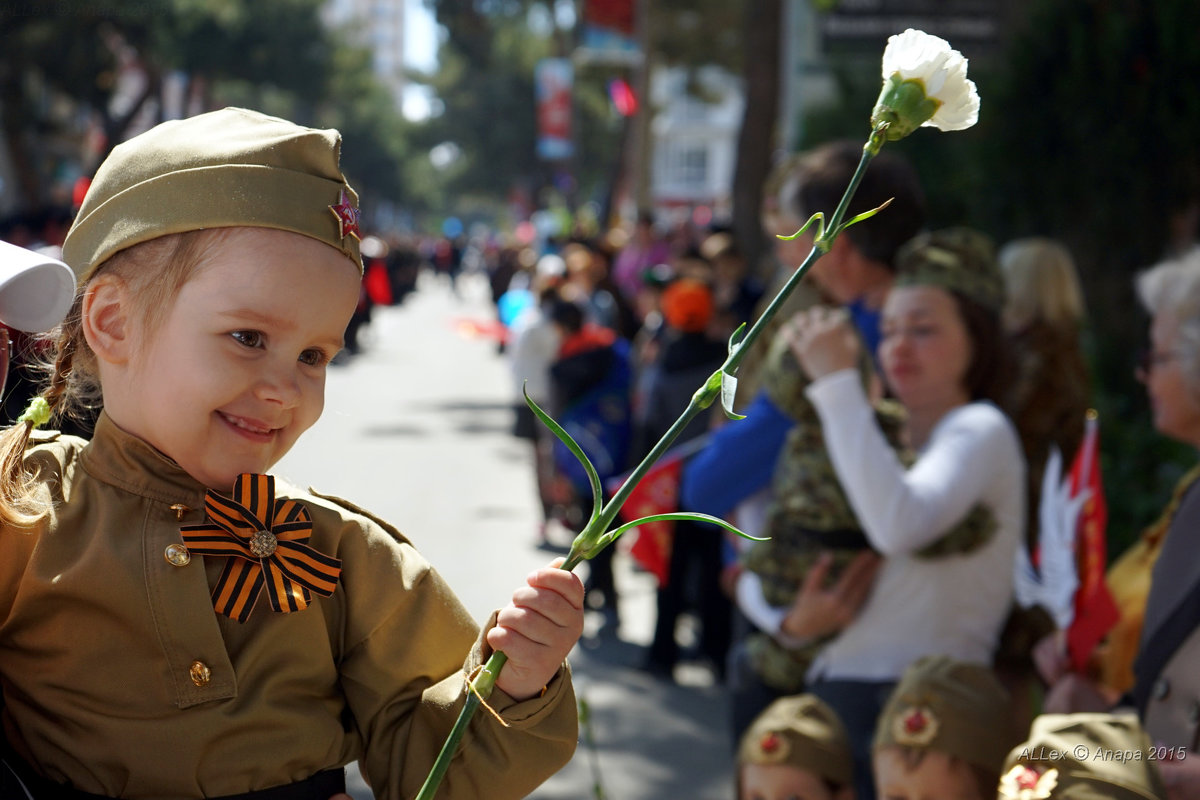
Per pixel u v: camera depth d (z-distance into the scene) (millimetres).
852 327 2645
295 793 1287
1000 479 2607
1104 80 6098
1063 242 6301
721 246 7082
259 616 1294
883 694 2594
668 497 4734
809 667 2799
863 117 9398
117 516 1275
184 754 1235
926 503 2498
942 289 2729
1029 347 3232
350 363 19531
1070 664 2523
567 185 45000
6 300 1170
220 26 32844
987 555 2609
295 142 1255
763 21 11977
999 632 2758
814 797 2475
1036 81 6363
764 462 3145
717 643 5438
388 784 1322
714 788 4305
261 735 1269
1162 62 5980
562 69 35156
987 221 6711
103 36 28109
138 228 1233
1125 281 6090
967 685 2324
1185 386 2371
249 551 1266
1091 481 2492
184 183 1227
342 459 10656
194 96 36562
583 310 6727
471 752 1285
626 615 6496
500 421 13492
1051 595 2523
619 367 6629
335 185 1274
